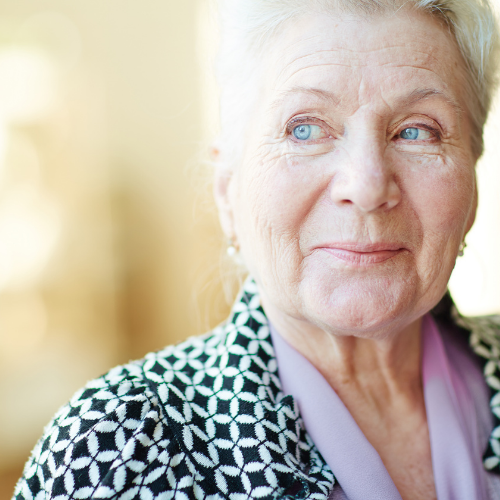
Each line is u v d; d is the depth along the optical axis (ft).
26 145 11.10
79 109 11.35
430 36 2.32
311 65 2.26
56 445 2.23
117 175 11.56
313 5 2.29
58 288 11.50
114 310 11.84
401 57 2.25
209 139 3.44
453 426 2.72
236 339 2.70
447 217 2.36
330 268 2.32
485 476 2.72
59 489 2.12
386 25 2.27
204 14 10.71
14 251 11.07
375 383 2.78
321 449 2.47
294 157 2.33
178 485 2.19
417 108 2.31
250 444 2.29
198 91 10.45
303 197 2.32
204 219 10.75
